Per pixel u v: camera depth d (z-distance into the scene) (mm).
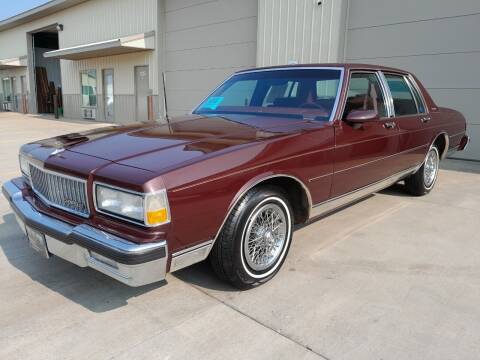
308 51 9891
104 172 2281
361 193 3803
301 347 2195
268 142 2721
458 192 5426
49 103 25219
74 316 2475
